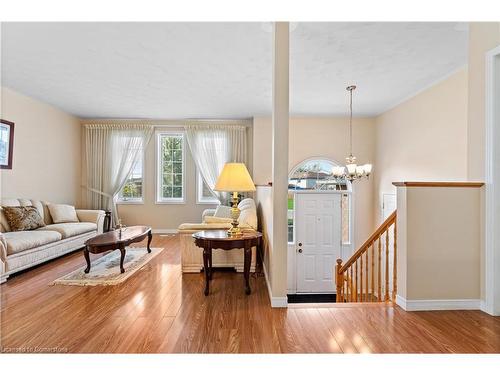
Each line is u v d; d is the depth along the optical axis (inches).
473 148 97.4
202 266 137.9
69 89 170.1
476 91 95.7
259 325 85.4
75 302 102.5
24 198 183.5
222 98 185.0
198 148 243.4
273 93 99.6
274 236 99.0
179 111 217.5
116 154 241.9
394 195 201.6
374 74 144.9
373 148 233.6
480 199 94.6
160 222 247.3
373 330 82.0
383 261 207.8
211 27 102.7
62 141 219.0
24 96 182.1
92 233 192.9
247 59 128.4
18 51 121.9
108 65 135.9
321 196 220.7
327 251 221.0
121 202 245.3
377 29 103.7
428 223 94.0
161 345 74.9
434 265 94.4
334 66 135.4
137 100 190.5
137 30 104.9
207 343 75.7
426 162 164.6
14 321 88.1
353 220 228.7
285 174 98.8
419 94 170.9
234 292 112.7
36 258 140.3
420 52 121.2
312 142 233.6
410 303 94.3
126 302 102.6
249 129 246.2
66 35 108.5
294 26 101.7
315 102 192.1
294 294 219.1
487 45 91.4
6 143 169.5
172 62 131.9
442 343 75.1
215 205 248.2
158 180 248.1
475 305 95.0
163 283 123.3
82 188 242.8
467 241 94.9
